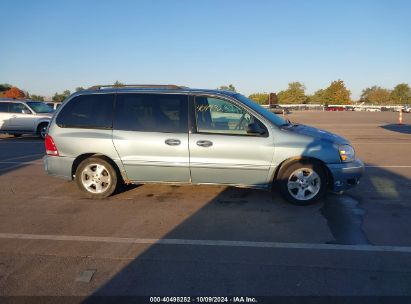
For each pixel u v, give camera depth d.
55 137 6.06
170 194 6.33
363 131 19.02
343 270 3.64
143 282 3.43
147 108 5.87
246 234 4.59
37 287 3.36
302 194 5.63
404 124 24.61
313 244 4.28
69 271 3.65
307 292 3.24
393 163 9.27
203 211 5.45
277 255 3.99
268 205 5.70
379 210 5.45
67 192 6.54
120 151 5.86
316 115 41.97
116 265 3.78
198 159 5.66
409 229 4.72
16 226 4.90
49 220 5.12
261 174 5.60
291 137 5.52
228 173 5.65
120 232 4.67
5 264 3.81
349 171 5.52
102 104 6.00
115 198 6.12
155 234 4.60
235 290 3.29
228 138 5.59
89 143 5.92
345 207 5.59
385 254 4.00
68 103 6.12
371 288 3.31
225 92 5.88
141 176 5.91
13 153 11.52
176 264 3.79
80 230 4.75
